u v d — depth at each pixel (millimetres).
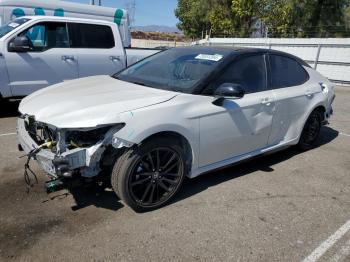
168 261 2619
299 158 4992
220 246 2834
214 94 3516
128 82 3881
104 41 7395
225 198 3617
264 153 4316
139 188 3174
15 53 6156
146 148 3051
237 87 3359
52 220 3023
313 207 3578
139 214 3205
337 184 4188
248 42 19859
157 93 3379
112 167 3084
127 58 7750
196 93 3455
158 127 3029
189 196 3604
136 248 2734
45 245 2699
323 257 2801
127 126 2873
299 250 2863
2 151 4531
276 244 2916
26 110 3219
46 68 6535
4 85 6121
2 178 3740
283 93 4352
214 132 3535
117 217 3133
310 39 16578
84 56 7020
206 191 3738
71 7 9531
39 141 3111
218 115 3521
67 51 6793
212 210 3363
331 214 3465
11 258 2535
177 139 3285
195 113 3318
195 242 2861
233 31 27656
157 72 4008
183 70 3846
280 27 24969
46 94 3484
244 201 3584
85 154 2799
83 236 2836
